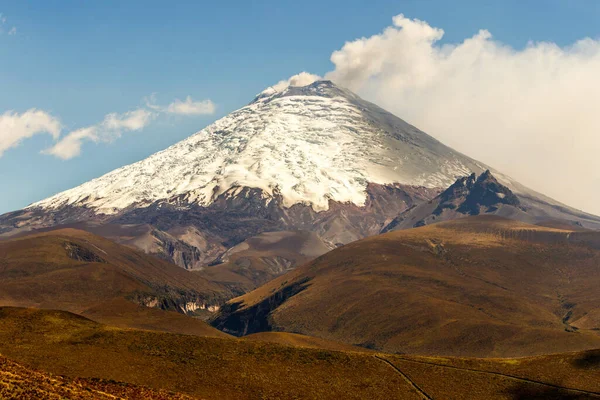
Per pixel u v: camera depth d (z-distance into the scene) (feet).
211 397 597.11
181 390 602.03
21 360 603.67
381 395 638.94
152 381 607.78
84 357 637.30
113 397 482.69
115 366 626.64
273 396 615.98
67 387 472.85
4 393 422.00
